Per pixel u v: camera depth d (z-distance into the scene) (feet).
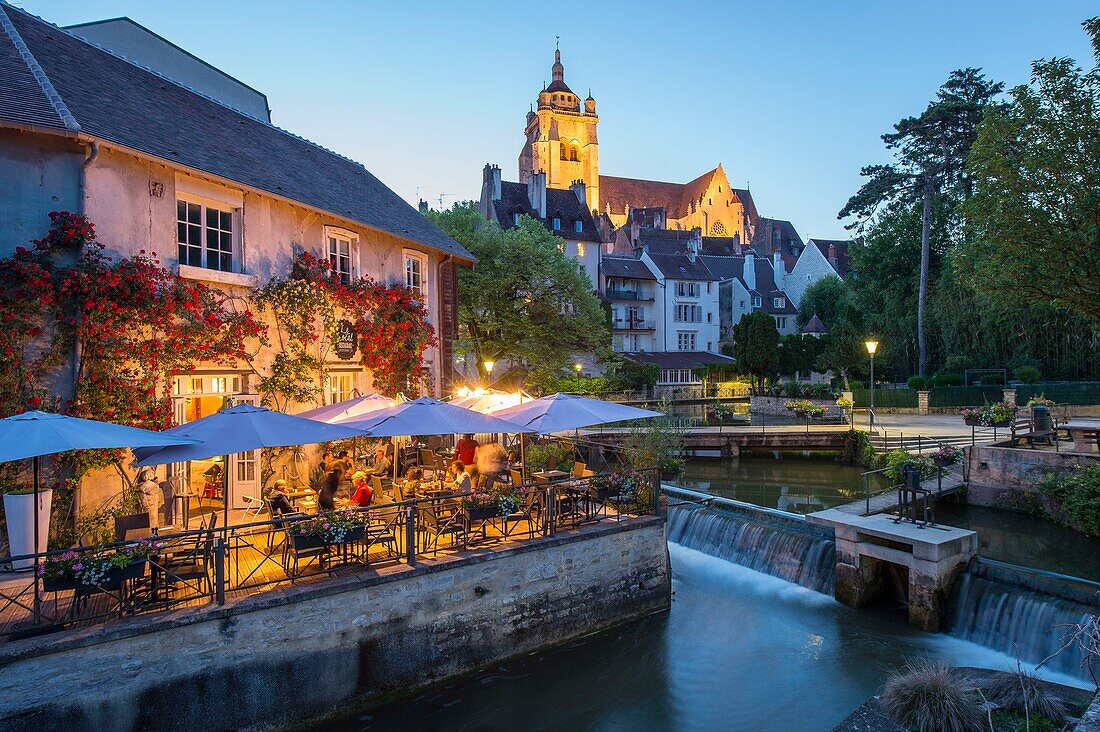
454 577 30.14
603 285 183.93
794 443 86.22
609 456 62.64
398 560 30.19
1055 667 30.50
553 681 31.37
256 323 40.14
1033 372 104.22
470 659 30.63
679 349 194.08
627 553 37.27
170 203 36.24
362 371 49.70
